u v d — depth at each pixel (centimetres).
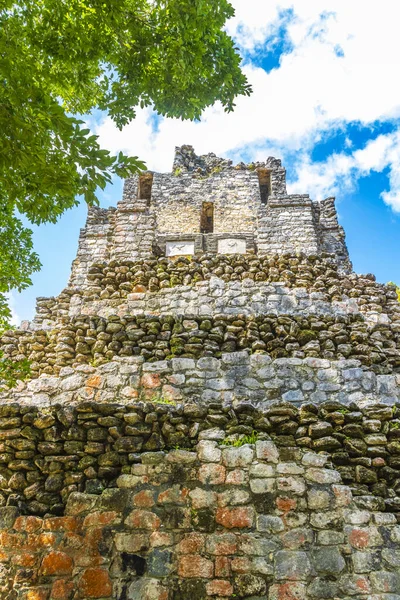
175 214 2034
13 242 819
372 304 1055
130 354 841
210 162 2191
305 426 522
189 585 424
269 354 836
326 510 454
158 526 452
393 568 428
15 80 476
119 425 517
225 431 517
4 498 488
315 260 1131
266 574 425
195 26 666
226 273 1106
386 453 502
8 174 516
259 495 461
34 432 511
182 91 714
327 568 426
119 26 662
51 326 1025
